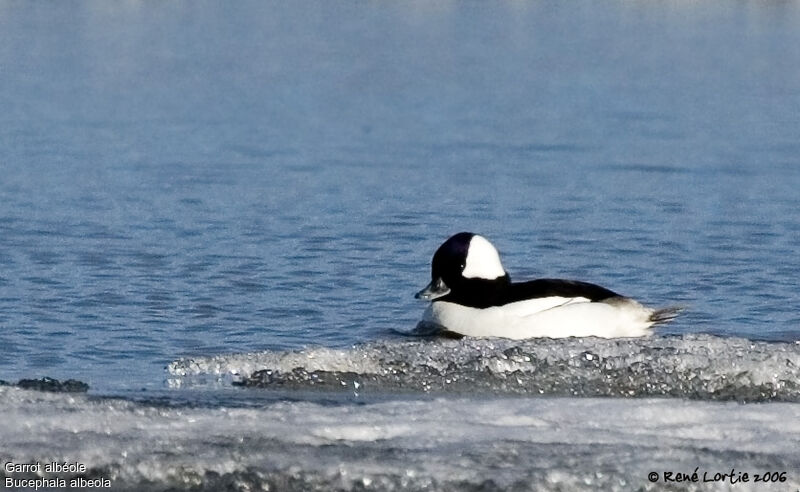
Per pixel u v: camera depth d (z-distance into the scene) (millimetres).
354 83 72000
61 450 16844
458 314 24078
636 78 74062
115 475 16297
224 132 53688
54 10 117375
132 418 18281
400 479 15977
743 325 25688
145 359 23016
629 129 54969
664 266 30969
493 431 17703
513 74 76125
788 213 37625
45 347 23688
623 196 40312
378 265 30844
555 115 59375
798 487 15820
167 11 121375
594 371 21359
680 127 55625
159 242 32812
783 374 21016
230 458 16609
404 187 41750
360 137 53094
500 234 34625
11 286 28109
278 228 34875
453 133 54062
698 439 17516
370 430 17719
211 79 72688
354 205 38562
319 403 19672
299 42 95688
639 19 115312
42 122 54844
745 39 97312
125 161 45781
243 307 26781
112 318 25766
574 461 16516
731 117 58812
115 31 101000
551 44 94000
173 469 16297
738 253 32312
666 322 25562
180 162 45938
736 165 46156
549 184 42438
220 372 21719
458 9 125812
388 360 21906
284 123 56719
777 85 71062
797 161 47000
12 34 95062
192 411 18641
